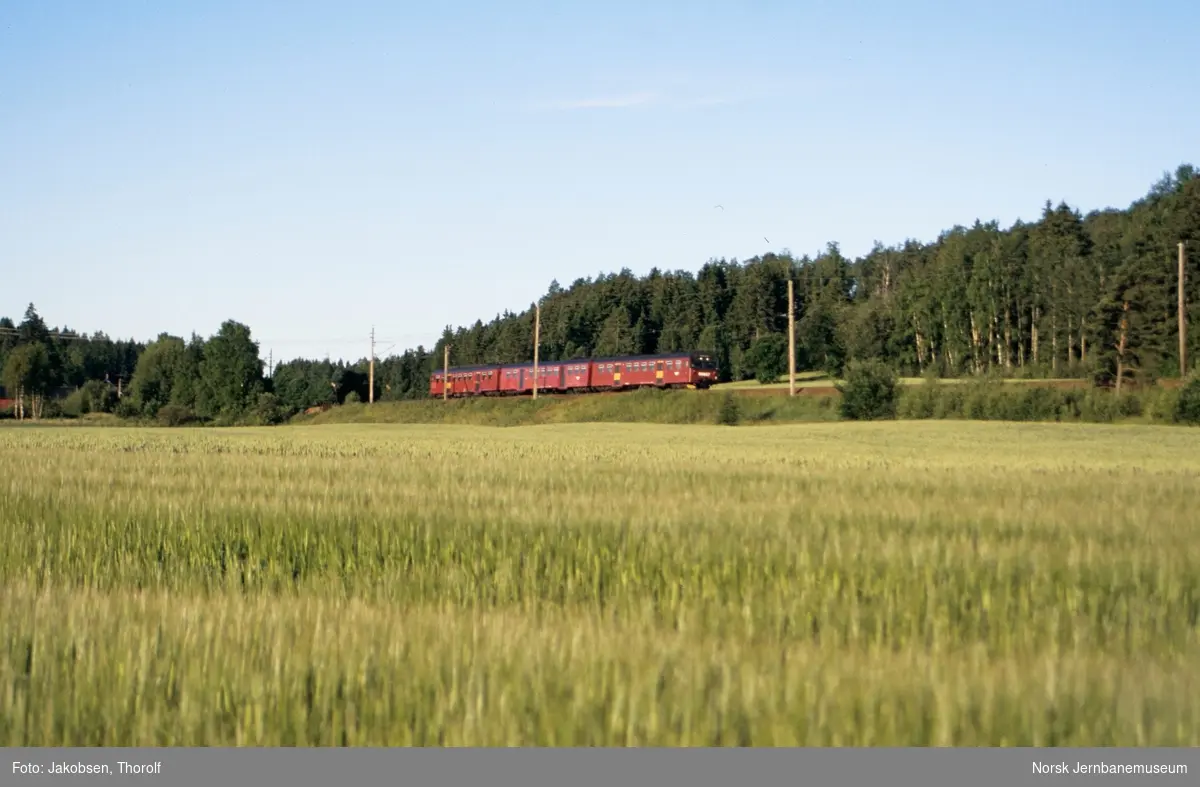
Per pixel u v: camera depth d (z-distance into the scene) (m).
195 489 20.48
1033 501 18.53
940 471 27.31
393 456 34.75
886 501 18.45
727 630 8.73
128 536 14.63
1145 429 57.97
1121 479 24.44
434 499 18.53
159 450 38.31
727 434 58.00
